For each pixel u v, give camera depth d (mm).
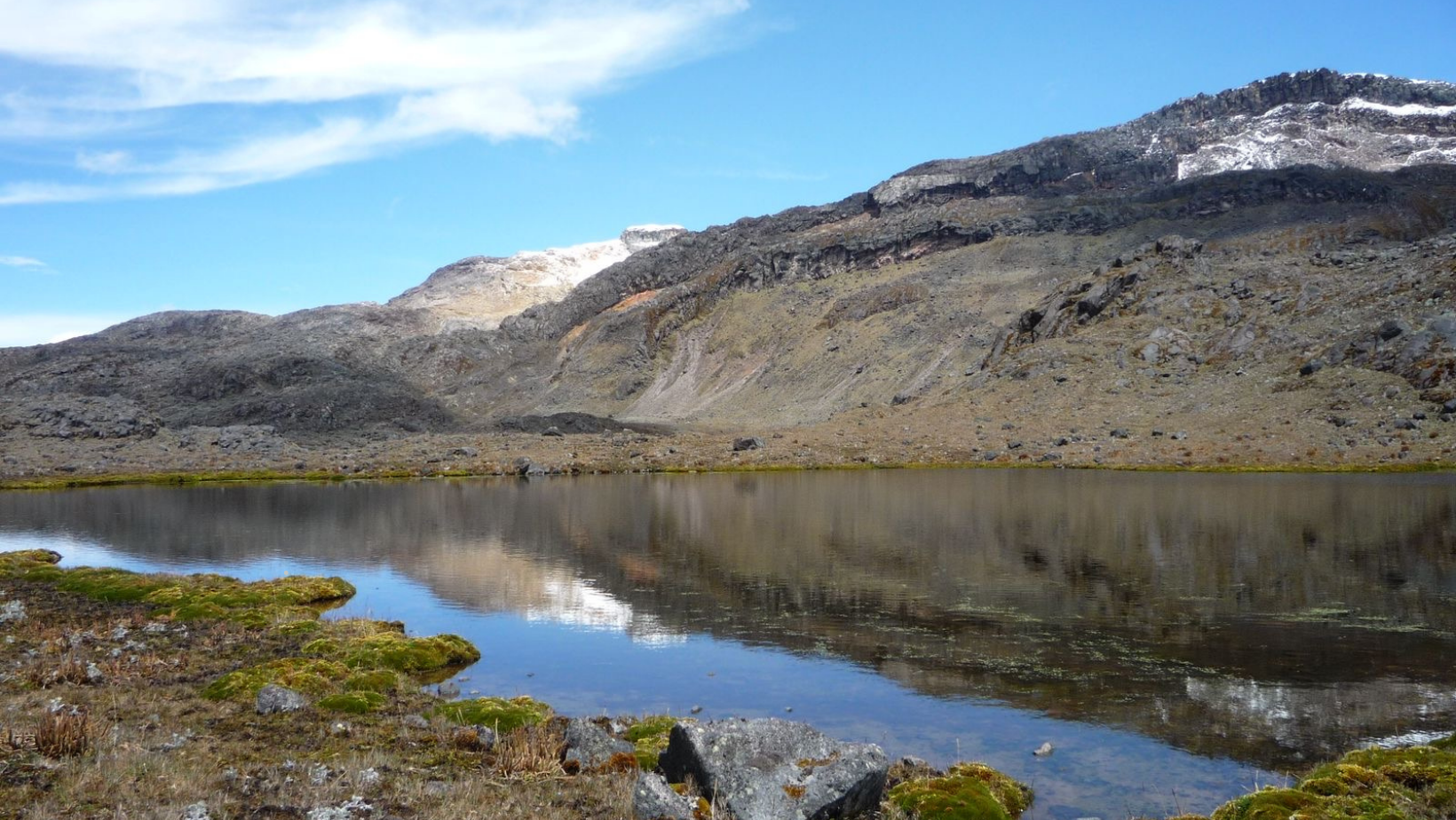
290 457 151000
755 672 29734
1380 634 32781
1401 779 17547
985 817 16438
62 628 33094
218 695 24000
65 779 14953
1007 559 50250
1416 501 72250
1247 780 20047
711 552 55438
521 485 112500
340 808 14570
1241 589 40844
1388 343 124875
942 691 27188
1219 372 140500
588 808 15625
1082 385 149625
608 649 33031
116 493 107000
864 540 58656
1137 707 25422
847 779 15719
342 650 30547
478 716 22375
